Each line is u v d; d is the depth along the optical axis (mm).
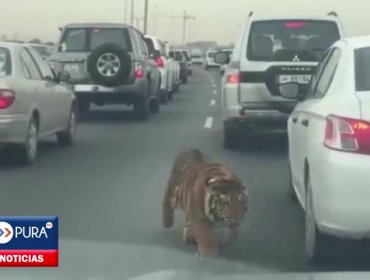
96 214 8664
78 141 15258
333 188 6156
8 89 11266
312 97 7832
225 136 13766
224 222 6176
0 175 11219
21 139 11672
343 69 6906
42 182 10664
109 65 18734
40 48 21156
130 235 7652
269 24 13391
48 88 12930
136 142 15109
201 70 70000
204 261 6297
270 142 14883
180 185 7129
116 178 10984
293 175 8391
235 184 6211
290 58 12820
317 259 6766
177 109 23781
